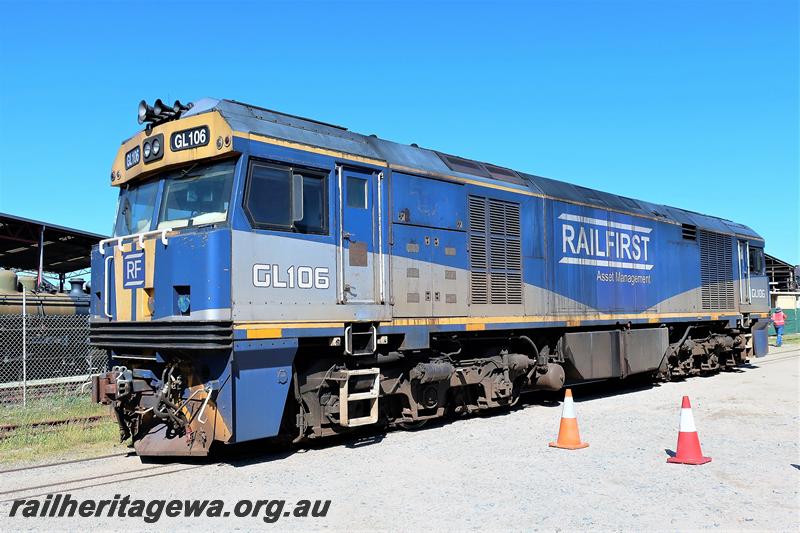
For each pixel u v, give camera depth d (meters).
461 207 10.46
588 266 13.10
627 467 7.38
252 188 7.59
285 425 8.43
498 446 8.53
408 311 9.34
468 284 10.41
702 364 17.17
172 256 7.43
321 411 8.41
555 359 12.41
